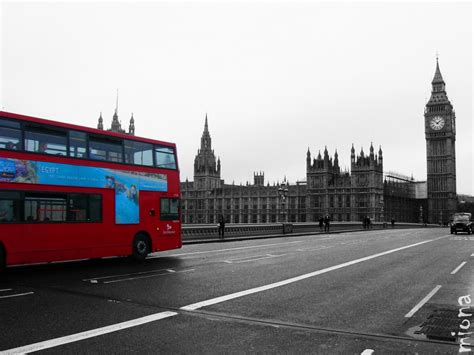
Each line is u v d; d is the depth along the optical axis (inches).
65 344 298.0
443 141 6432.1
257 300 444.8
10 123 621.3
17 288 513.3
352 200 5024.6
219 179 6555.1
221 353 281.7
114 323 352.8
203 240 1371.8
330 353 283.0
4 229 604.7
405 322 361.4
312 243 1307.8
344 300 446.0
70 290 498.9
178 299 448.5
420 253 953.5
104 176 735.7
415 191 6752.0
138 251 782.5
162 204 839.1
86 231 698.8
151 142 833.5
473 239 1530.5
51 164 662.5
